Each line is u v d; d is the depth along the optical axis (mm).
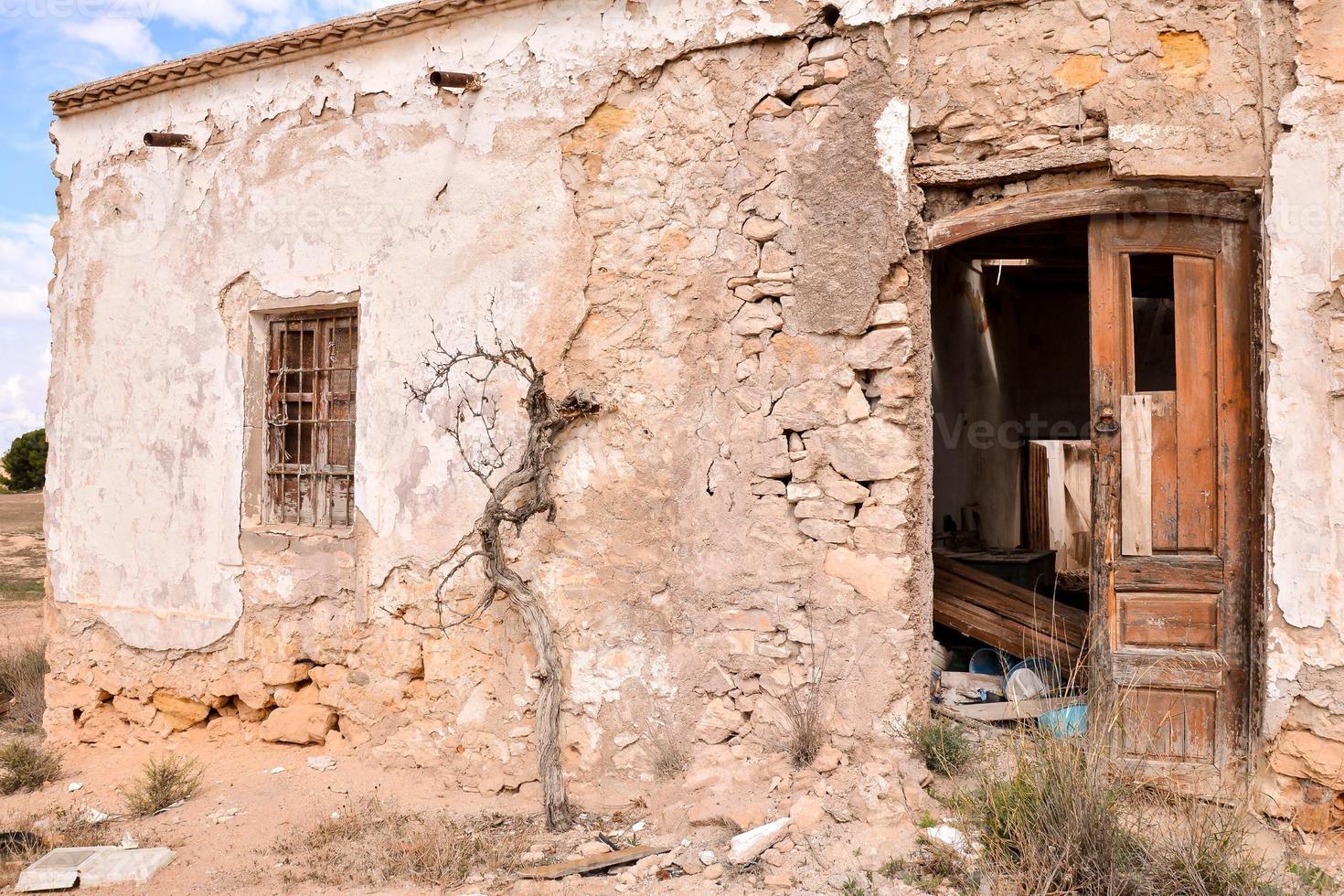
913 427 4902
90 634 7371
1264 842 4195
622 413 5496
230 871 4812
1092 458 4828
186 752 6797
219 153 6883
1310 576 4242
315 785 5945
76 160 7598
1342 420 4203
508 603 5762
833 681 4965
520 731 5707
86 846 5227
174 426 7035
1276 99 4320
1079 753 4207
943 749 4668
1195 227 4621
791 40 5102
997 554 7312
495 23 5875
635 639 5434
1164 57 4480
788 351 5109
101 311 7410
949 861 3994
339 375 6641
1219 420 4594
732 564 5215
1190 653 4633
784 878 4094
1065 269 8828
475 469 5770
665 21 5395
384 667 6180
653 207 5430
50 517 7598
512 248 5793
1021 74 4703
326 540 6402
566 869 4477
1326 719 4203
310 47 6422
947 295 7590
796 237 5090
